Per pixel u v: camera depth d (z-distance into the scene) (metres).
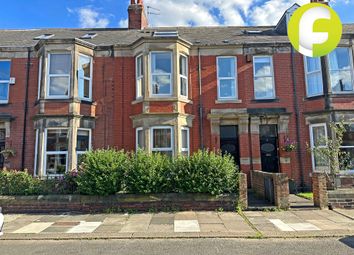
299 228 7.13
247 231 6.91
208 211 9.12
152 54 13.44
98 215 8.83
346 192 9.43
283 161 13.16
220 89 14.06
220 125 13.77
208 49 14.19
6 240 6.60
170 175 9.55
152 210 9.21
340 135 11.55
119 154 10.06
